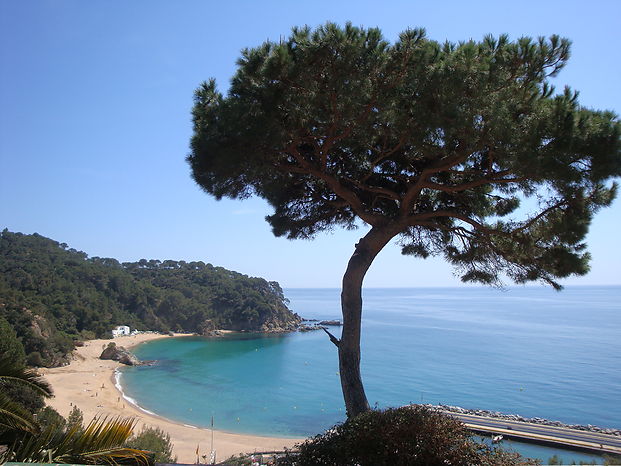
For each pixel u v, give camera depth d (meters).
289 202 10.86
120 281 133.62
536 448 37.00
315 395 64.06
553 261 8.40
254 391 66.19
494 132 7.23
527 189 8.27
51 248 142.75
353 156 9.84
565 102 7.30
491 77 7.05
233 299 150.75
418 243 11.25
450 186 8.48
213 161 8.27
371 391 63.56
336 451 6.59
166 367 84.62
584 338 118.69
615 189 7.60
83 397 55.91
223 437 43.94
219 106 8.34
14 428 4.94
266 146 8.08
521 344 108.44
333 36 7.28
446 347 104.19
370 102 7.75
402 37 7.53
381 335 126.06
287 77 7.55
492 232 8.86
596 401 57.38
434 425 6.49
